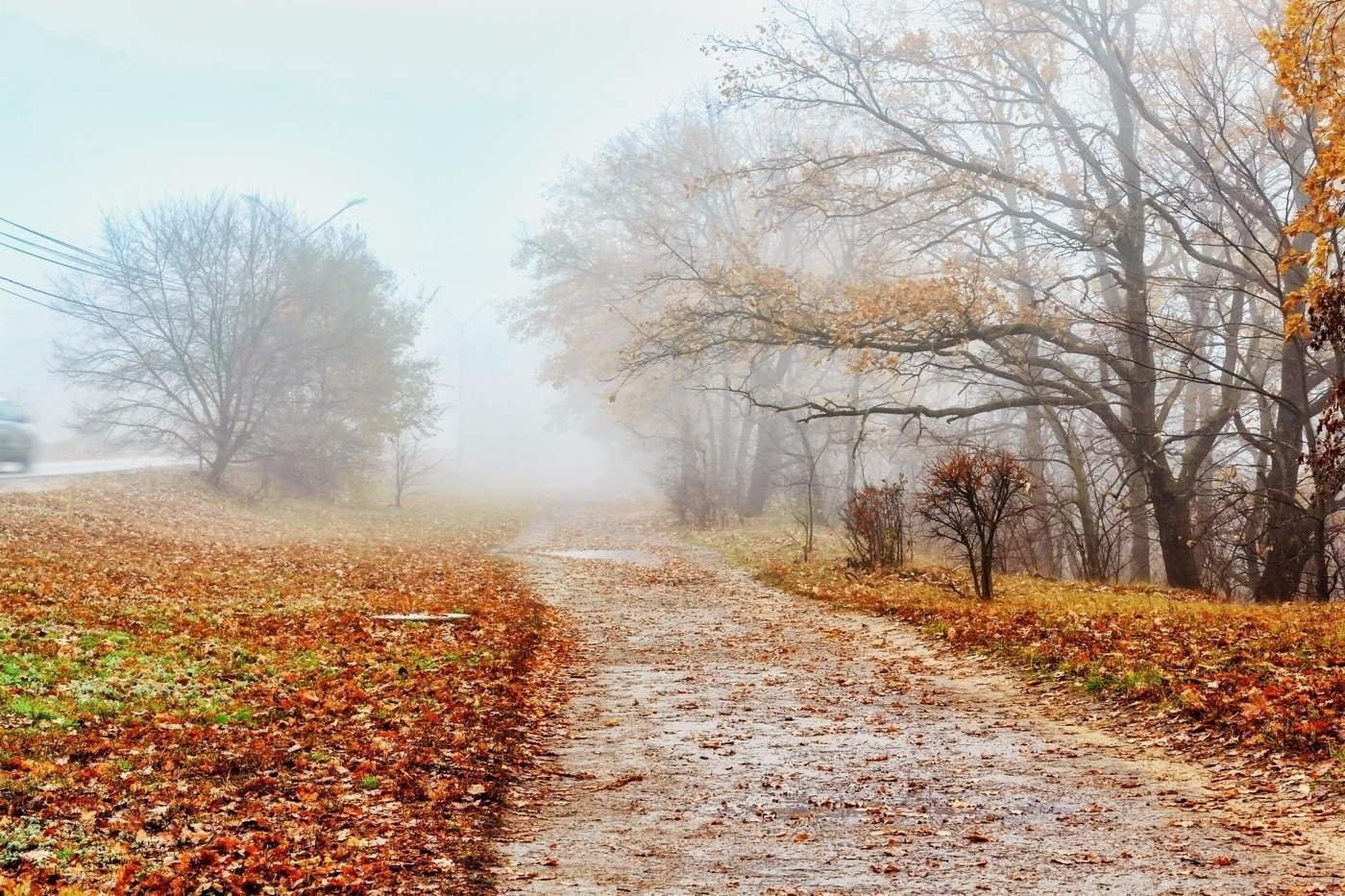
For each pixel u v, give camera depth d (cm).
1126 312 2597
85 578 1716
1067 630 1470
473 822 745
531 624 1792
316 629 1522
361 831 694
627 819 774
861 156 2716
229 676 1128
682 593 2345
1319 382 2439
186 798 721
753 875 646
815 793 833
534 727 1080
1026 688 1252
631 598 2248
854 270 3319
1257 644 1234
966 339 2558
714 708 1184
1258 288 2695
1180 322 2358
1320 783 775
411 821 725
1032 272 3088
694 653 1576
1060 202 2583
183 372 3991
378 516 4391
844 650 1577
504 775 876
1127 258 2600
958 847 690
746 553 3127
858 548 2581
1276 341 2639
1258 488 2708
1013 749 966
